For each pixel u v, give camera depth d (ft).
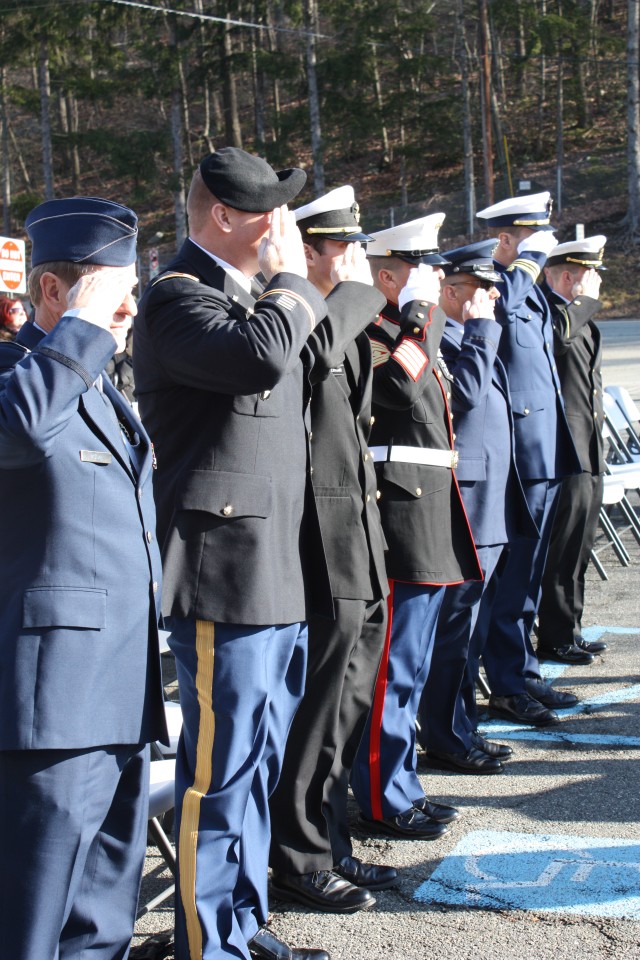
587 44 128.16
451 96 120.88
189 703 8.46
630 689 16.03
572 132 144.36
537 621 19.06
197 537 8.20
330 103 109.60
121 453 7.42
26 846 6.97
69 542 7.02
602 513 24.12
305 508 8.87
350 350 10.11
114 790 7.42
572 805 12.03
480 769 13.05
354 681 10.29
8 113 148.46
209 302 8.18
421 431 11.48
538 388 15.12
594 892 10.05
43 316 7.52
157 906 10.24
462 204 125.49
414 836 11.37
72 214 7.27
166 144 100.37
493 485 13.32
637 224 112.78
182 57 100.68
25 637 6.90
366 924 9.64
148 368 8.50
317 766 9.98
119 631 7.22
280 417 8.48
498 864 10.71
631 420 29.35
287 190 8.52
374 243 11.57
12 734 6.84
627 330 85.56
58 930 7.12
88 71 110.93
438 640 12.87
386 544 11.33
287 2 107.14
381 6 111.04
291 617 8.45
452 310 13.48
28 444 6.68
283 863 10.03
